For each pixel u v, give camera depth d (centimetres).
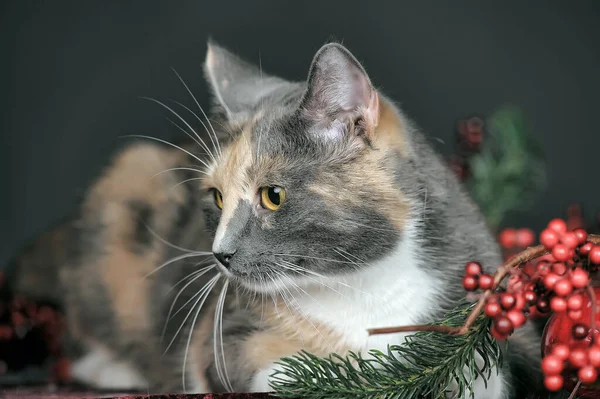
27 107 134
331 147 86
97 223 109
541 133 133
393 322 87
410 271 87
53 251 112
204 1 132
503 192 104
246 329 88
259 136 87
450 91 132
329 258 85
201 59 129
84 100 133
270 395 77
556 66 133
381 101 87
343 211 85
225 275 87
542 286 73
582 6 133
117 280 106
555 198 132
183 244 100
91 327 108
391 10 132
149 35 132
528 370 87
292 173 85
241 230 85
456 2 132
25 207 134
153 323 102
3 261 132
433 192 88
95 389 101
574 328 73
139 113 132
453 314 79
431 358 77
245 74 97
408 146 88
